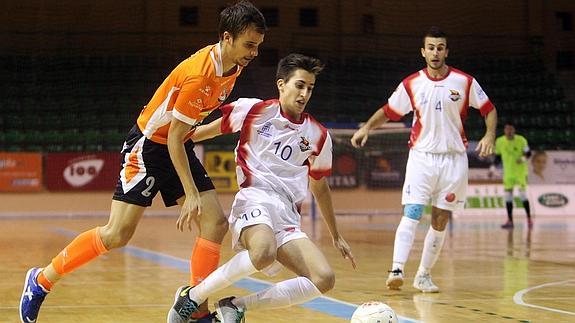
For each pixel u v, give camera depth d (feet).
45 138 130.93
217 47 24.64
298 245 24.45
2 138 129.49
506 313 31.14
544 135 144.77
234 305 23.75
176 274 45.65
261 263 23.34
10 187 125.08
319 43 153.58
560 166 134.72
